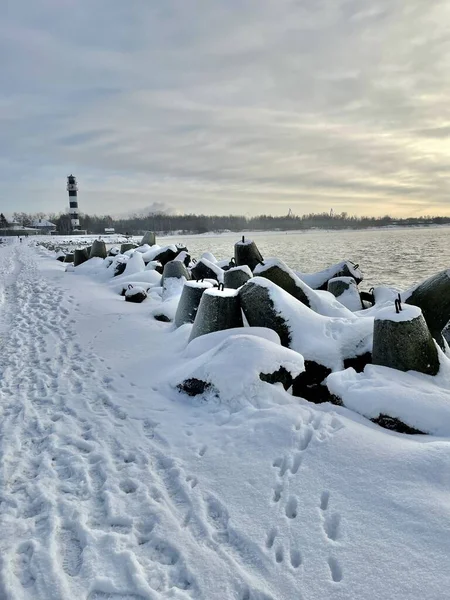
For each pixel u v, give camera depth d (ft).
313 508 11.35
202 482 12.65
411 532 10.21
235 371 17.75
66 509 11.51
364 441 13.75
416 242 230.48
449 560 9.36
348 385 17.33
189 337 25.55
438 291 25.84
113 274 59.98
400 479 11.96
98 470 13.35
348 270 45.75
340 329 22.04
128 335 29.37
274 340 20.85
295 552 10.02
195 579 9.33
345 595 8.81
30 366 23.04
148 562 9.86
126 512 11.42
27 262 96.27
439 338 25.63
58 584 9.14
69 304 40.83
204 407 17.51
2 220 393.09
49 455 14.17
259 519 11.09
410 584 8.93
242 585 9.17
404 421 15.46
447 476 11.80
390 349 18.76
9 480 12.82
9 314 36.99
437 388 17.24
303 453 13.56
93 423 16.43
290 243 233.96
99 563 9.71
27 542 10.33
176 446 14.66
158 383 20.39
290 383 18.53
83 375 21.71
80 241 219.61
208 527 10.86
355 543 10.07
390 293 39.06
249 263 45.52
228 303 23.67
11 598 8.80
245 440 14.62
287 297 22.86
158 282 49.21
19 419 16.74
